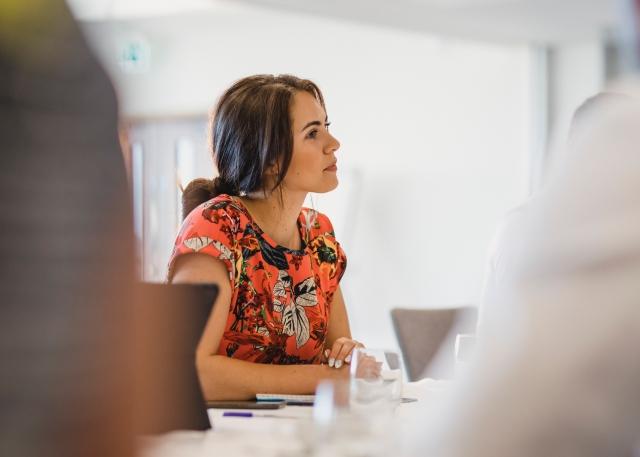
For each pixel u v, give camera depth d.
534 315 0.95
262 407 2.29
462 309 4.11
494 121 10.80
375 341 11.12
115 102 1.14
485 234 10.80
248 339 2.89
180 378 1.78
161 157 11.54
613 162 0.96
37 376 1.06
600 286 0.94
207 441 1.63
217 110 3.15
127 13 10.59
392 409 2.02
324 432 1.47
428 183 11.03
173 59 11.52
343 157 11.31
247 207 3.07
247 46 11.36
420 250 11.05
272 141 3.01
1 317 1.04
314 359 3.05
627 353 0.93
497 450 0.95
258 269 2.93
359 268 11.24
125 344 1.14
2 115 1.04
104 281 1.10
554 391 0.94
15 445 1.05
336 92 11.28
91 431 1.10
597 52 10.46
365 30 11.10
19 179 1.04
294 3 8.40
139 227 1.20
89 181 1.09
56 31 1.08
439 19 9.14
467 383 1.00
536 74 10.69
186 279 2.80
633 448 0.95
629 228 0.93
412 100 11.05
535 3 8.84
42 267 1.06
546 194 1.00
